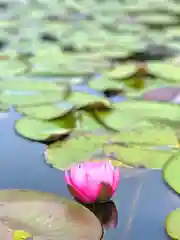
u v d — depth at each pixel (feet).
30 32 4.63
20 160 1.97
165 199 1.70
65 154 1.98
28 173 1.88
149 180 1.80
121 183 1.80
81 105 2.43
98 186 1.62
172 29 4.93
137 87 2.95
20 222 1.33
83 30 4.83
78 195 1.65
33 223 1.33
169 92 2.85
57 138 2.12
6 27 4.88
